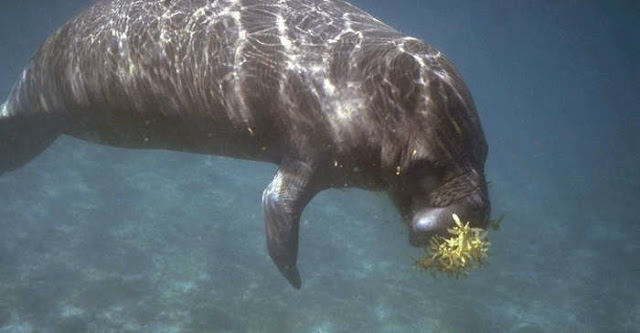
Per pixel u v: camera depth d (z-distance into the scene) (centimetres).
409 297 1313
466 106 427
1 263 1170
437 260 434
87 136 610
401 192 454
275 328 1129
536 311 1390
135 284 1188
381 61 438
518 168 2722
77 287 1148
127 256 1272
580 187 2528
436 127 418
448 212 419
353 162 455
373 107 433
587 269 1680
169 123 519
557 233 1912
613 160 3219
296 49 459
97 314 1086
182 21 488
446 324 1245
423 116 421
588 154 3359
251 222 1510
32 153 679
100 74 525
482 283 1452
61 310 1080
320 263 1376
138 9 511
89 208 1428
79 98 554
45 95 587
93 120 570
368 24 481
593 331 1363
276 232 467
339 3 509
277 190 475
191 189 1628
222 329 1102
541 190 2384
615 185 2641
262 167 1884
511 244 1738
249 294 1216
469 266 422
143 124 534
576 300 1485
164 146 559
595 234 1967
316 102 448
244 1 487
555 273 1611
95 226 1360
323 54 454
